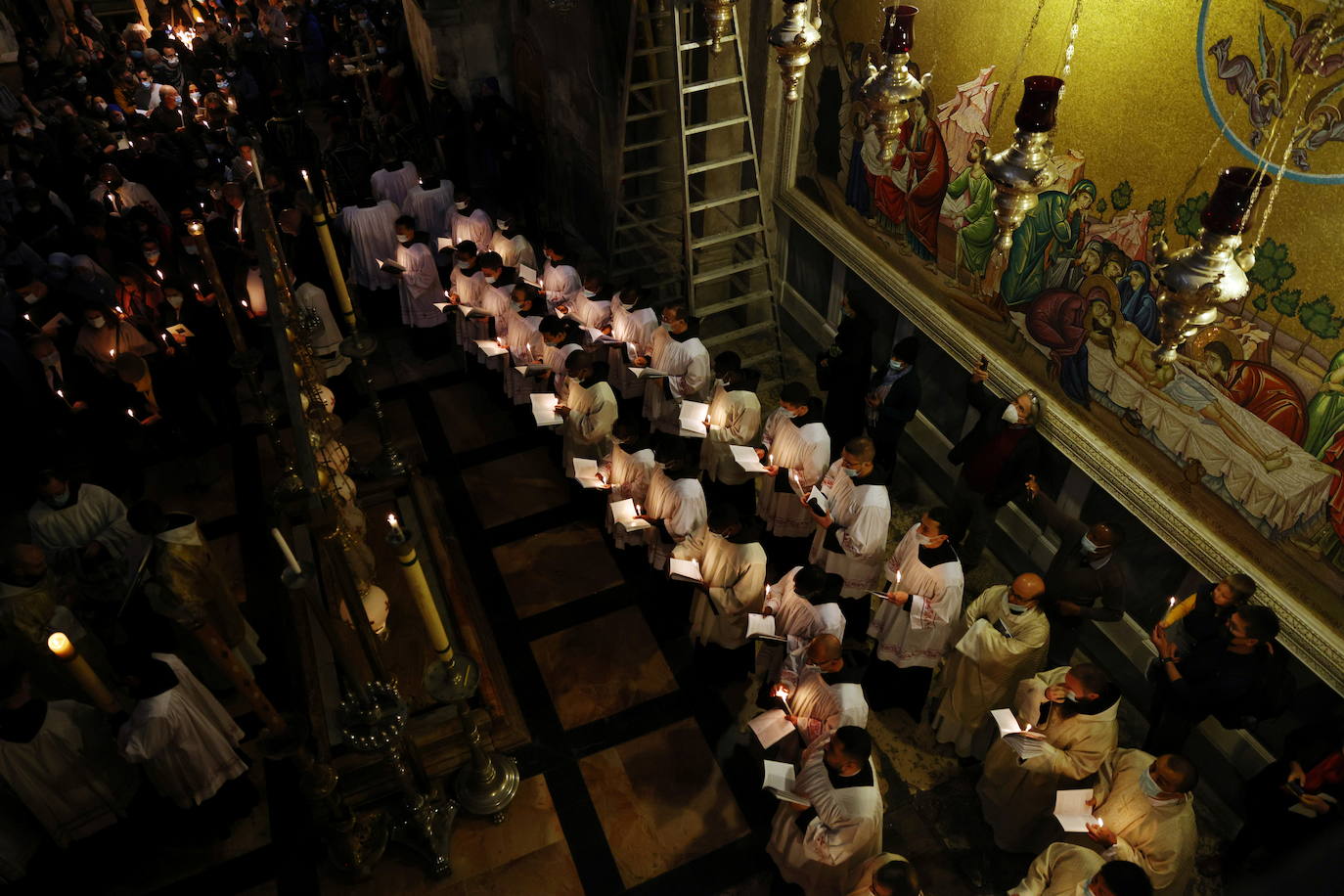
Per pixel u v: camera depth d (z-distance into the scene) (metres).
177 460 9.37
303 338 6.96
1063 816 5.23
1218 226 2.82
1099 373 6.40
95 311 8.53
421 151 13.16
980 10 6.54
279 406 8.02
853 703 5.52
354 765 6.39
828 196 9.11
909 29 4.11
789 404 7.37
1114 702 5.40
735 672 7.12
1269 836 5.28
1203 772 6.41
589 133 11.87
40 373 9.06
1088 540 6.07
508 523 8.57
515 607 7.80
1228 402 5.50
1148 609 6.71
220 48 17.33
